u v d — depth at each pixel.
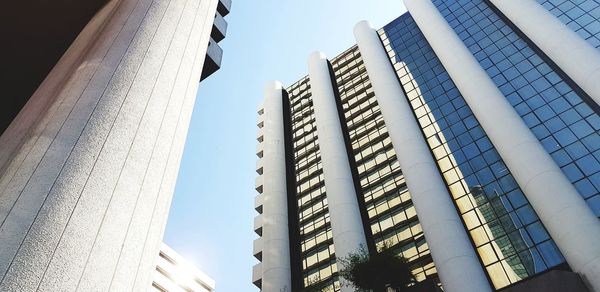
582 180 29.36
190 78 8.84
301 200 51.50
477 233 31.42
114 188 5.83
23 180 5.27
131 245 5.71
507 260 28.59
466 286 27.11
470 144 37.81
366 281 24.38
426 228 32.38
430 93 45.75
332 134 50.09
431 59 50.19
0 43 11.38
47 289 4.52
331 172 45.50
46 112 6.54
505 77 40.84
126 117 6.68
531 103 36.94
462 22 50.94
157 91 7.59
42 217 4.95
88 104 6.41
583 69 33.78
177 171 7.50
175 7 9.62
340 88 61.19
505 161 32.78
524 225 29.62
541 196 28.05
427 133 41.78
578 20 40.34
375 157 47.16
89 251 5.10
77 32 11.56
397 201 40.94
